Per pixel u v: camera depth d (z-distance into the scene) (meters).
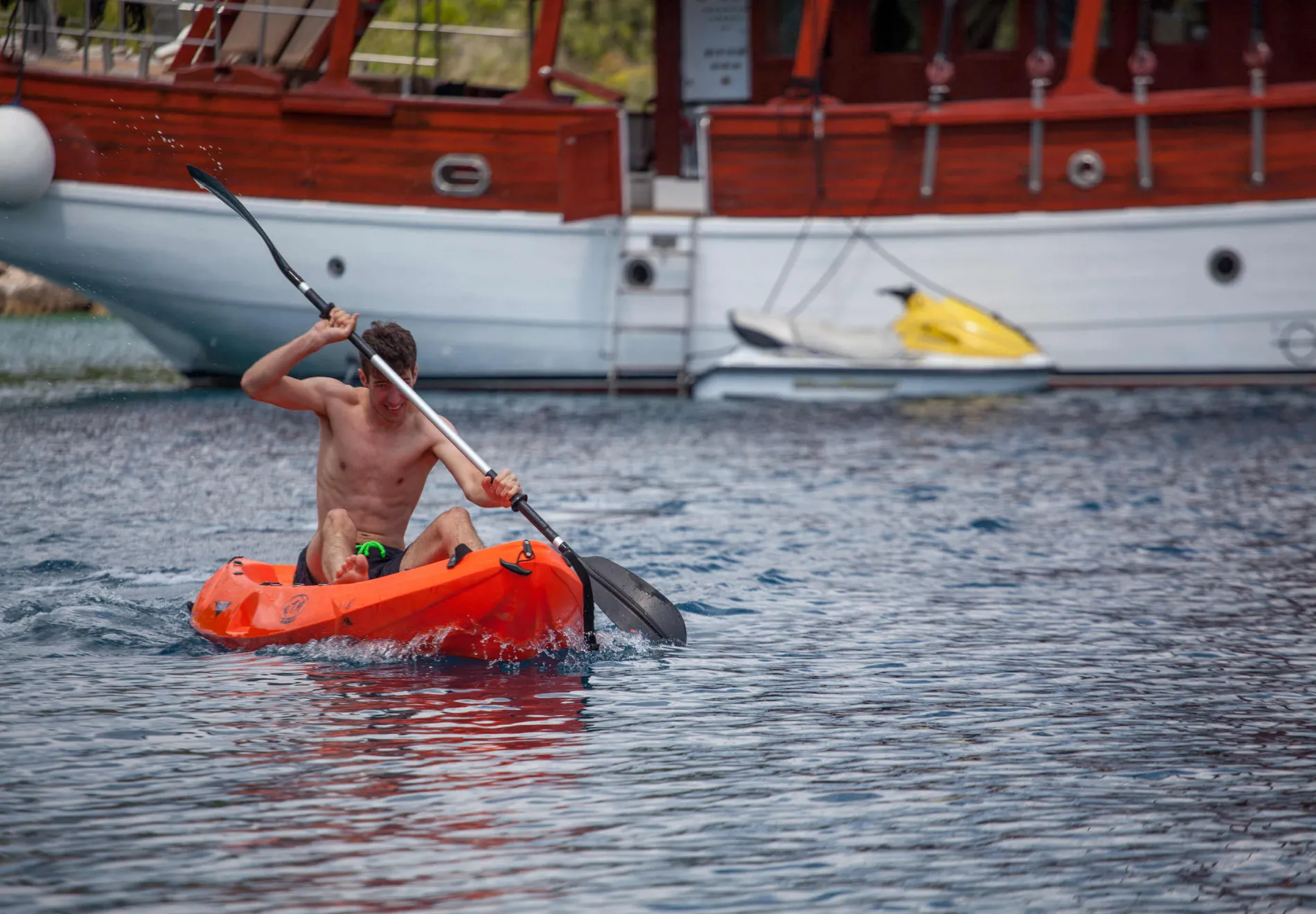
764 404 64.06
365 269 65.88
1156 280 66.00
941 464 46.94
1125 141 65.31
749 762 18.53
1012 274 66.38
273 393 24.86
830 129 66.00
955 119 65.38
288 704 20.92
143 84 64.31
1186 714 20.73
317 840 15.73
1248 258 65.50
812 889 14.57
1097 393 66.12
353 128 65.06
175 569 30.48
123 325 94.88
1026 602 28.28
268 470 44.88
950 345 64.81
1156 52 70.56
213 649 24.19
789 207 66.62
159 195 64.62
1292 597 28.61
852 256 66.69
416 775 17.86
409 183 65.44
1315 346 65.75
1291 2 69.12
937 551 33.38
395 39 125.88
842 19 71.44
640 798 17.14
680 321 66.94
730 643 25.20
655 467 46.50
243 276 65.81
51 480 42.22
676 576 30.64
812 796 17.22
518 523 36.84
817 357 64.44
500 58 130.88
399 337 24.83
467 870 14.98
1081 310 66.44
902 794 17.34
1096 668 23.34
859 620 26.84
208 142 64.94
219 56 66.56
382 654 23.70
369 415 25.38
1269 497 40.34
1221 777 17.94
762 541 34.44
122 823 16.16
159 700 21.00
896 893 14.50
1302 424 55.12
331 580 24.78
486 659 23.80
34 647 24.05
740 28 73.44
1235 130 64.81
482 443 51.78
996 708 21.09
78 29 67.19
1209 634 25.67
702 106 74.06
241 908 14.05
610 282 66.81
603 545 33.88
